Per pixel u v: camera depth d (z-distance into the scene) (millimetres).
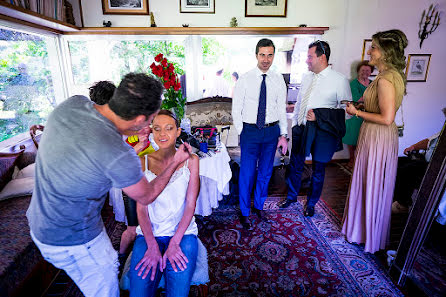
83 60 4160
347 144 4289
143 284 1433
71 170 1032
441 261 1820
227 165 2781
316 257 2342
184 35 4141
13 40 3121
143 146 1637
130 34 4008
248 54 4410
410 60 4547
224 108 4012
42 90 3750
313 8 4211
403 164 2896
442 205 1748
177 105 2510
